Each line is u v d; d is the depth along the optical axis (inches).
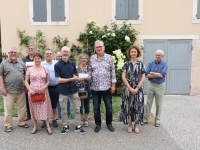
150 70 179.2
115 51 266.1
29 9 291.3
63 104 161.8
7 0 290.4
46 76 163.9
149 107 183.0
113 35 278.2
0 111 218.2
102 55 163.0
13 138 156.0
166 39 292.7
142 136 159.5
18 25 293.4
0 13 291.7
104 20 292.2
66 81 157.6
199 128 175.0
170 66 296.4
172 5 288.4
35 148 141.2
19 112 174.1
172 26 291.1
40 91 157.5
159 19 290.8
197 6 286.7
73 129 172.2
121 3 289.1
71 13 291.9
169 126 179.3
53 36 295.1
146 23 291.6
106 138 155.9
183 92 300.0
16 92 167.5
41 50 295.1
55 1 290.4
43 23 293.1
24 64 174.1
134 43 295.6
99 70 160.6
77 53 296.4
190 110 225.8
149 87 179.8
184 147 142.4
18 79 167.3
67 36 295.1
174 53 294.8
